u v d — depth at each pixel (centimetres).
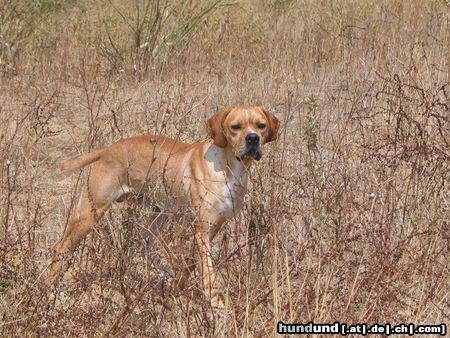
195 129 1258
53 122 1399
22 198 1112
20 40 1777
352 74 1555
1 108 1341
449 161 988
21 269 852
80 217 941
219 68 1661
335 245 807
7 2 1808
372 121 1166
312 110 1203
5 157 1153
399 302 760
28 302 801
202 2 1966
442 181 948
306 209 931
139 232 864
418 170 965
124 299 809
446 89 1404
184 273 839
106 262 840
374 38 1709
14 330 775
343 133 1148
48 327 755
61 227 1008
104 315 785
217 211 898
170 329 785
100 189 945
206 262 839
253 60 1705
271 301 784
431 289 780
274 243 811
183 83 1492
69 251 889
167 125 1251
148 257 832
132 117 1348
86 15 1923
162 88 1510
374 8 1912
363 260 805
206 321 759
